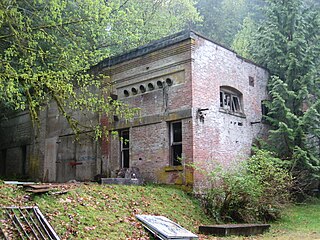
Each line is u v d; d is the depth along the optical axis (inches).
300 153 717.3
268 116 805.2
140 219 436.8
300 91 771.4
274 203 589.0
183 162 622.8
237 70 745.6
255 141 763.4
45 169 925.2
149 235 412.2
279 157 748.6
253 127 767.1
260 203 576.4
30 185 437.1
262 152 629.0
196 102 630.5
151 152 676.7
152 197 542.9
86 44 677.3
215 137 660.1
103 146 768.3
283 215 633.0
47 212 387.9
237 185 551.2
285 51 840.3
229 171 592.4
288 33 850.8
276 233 505.7
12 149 1079.0
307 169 734.5
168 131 660.1
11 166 1073.5
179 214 522.6
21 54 554.3
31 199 410.6
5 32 577.6
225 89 719.1
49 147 923.4
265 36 850.8
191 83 627.8
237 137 715.4
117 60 753.0
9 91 398.9
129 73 730.2
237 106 748.0
